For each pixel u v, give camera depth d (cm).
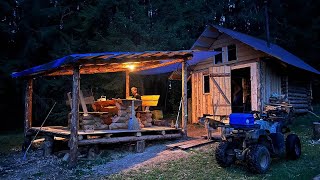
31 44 1588
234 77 1636
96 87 1605
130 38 1633
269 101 1200
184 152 788
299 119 1335
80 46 1683
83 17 1728
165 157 748
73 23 1781
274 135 663
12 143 1193
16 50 1712
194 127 1327
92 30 1781
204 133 1126
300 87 1465
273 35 2306
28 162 804
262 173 585
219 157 638
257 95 1174
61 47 1600
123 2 1717
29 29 1631
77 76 756
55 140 938
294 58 1527
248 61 1234
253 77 1202
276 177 558
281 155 723
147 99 1059
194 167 657
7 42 1673
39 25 1689
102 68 1039
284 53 1506
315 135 911
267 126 661
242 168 639
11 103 1728
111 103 976
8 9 1561
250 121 616
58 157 834
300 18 2350
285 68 1249
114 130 866
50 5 1841
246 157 596
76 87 751
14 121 1781
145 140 884
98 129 908
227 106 1257
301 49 2273
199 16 2064
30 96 1066
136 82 1616
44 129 960
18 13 1698
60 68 868
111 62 812
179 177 591
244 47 1258
